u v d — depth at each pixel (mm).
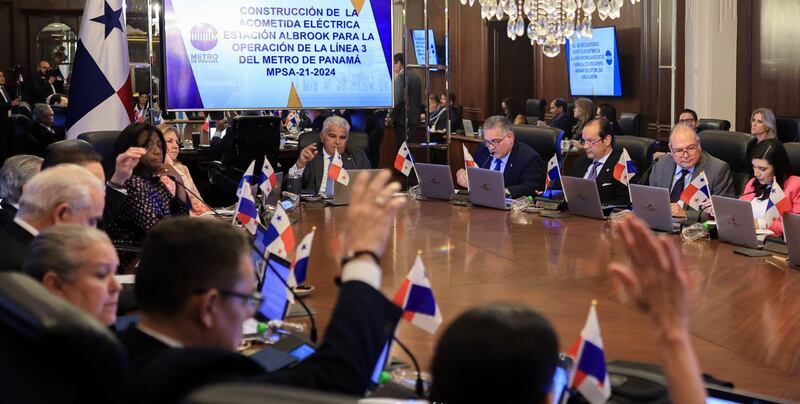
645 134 10812
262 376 1358
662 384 2016
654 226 4480
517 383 1034
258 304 1601
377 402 1062
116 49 6133
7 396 892
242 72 6867
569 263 3691
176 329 1549
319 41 6984
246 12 6816
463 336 1062
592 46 11641
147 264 1558
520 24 8578
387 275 3500
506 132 5730
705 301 3107
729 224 4086
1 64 15688
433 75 14070
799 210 4391
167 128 5473
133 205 3887
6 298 908
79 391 876
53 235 1946
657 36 10516
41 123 10516
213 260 1546
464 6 13727
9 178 3514
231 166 7750
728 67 9594
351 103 7121
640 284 1160
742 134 5484
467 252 3945
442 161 10117
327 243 4148
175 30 6703
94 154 3551
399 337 2562
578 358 1787
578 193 4914
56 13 15789
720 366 2414
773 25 9031
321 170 5918
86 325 865
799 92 8742
